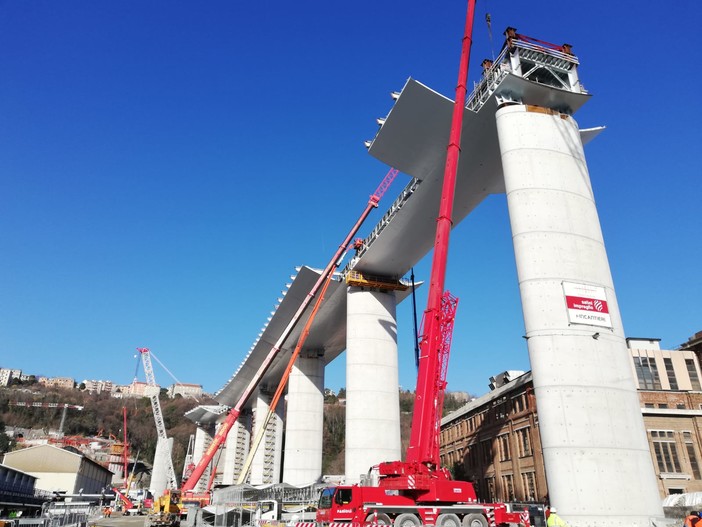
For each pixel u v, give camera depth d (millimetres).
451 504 20344
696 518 16922
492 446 46562
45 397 185875
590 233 23516
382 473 21250
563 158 24719
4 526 18078
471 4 28438
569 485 19484
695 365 42375
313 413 62750
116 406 196500
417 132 31391
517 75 26375
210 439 119250
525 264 22812
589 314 21844
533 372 21578
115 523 44125
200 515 33625
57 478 73062
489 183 34688
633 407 21094
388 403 43938
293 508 38844
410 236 41906
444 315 22547
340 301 54188
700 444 34656
